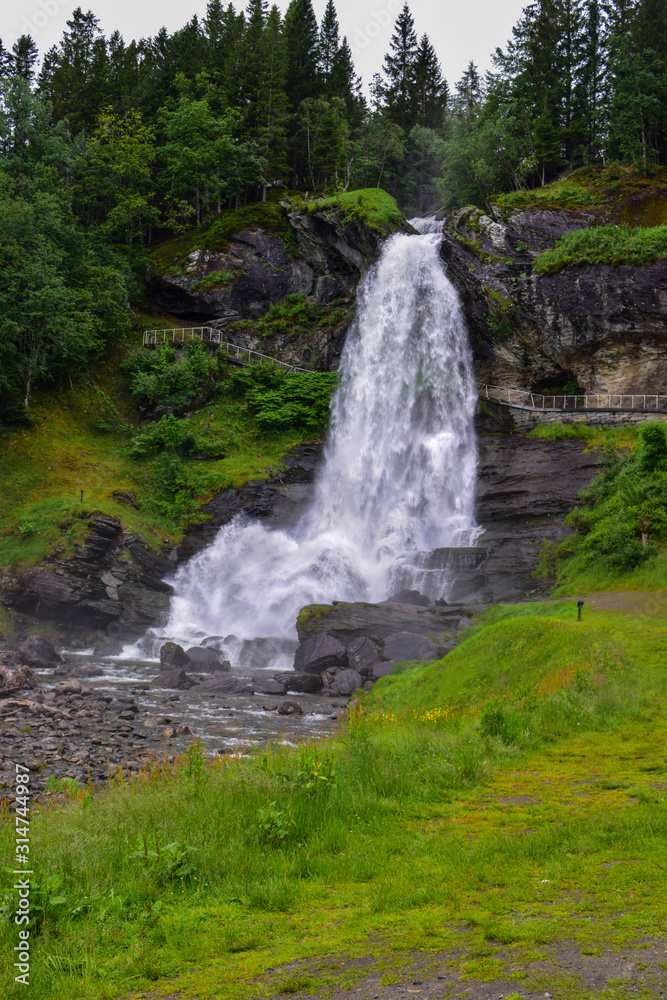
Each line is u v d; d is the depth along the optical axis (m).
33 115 62.53
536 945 5.22
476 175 73.00
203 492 49.28
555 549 38.75
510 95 80.19
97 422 52.09
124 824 8.79
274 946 5.86
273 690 28.22
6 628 37.69
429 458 51.38
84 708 22.56
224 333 63.31
